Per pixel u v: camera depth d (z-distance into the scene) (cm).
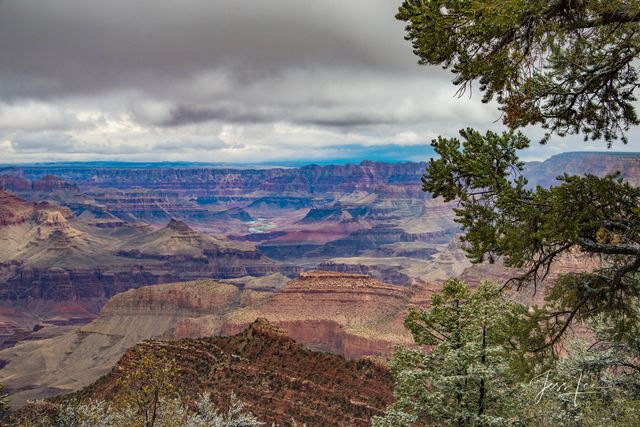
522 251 1845
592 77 1730
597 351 2369
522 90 1736
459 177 1961
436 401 2312
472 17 1658
